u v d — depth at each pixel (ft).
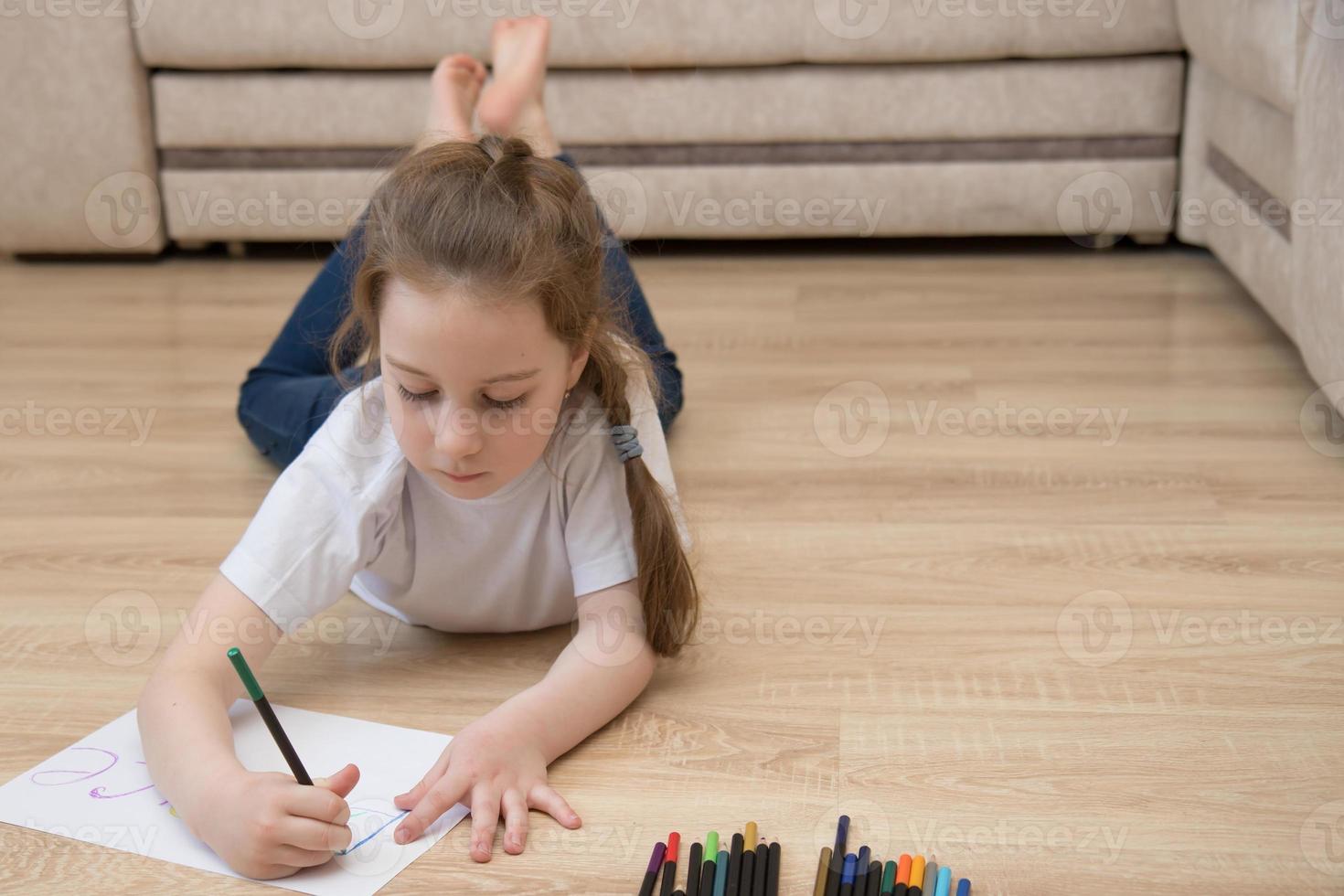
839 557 4.33
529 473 3.41
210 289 7.63
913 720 3.42
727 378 6.07
